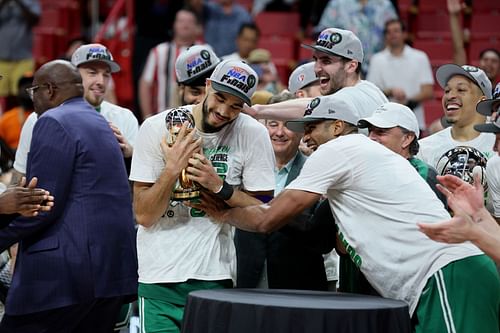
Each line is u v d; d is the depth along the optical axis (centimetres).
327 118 788
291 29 1945
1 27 1861
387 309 689
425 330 739
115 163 820
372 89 908
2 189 941
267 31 1950
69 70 839
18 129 1425
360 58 916
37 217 780
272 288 842
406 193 752
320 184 752
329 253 900
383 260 748
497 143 780
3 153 1055
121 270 814
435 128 1284
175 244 791
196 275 787
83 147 799
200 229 794
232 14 1794
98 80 1020
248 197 776
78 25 2066
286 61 1869
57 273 789
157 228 797
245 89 755
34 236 795
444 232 688
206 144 787
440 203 760
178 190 786
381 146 770
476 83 939
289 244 842
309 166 758
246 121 795
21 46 1869
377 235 751
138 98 1747
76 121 805
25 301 791
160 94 1563
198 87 884
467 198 693
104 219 804
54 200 786
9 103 1858
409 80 1581
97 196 803
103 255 801
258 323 680
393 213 749
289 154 898
